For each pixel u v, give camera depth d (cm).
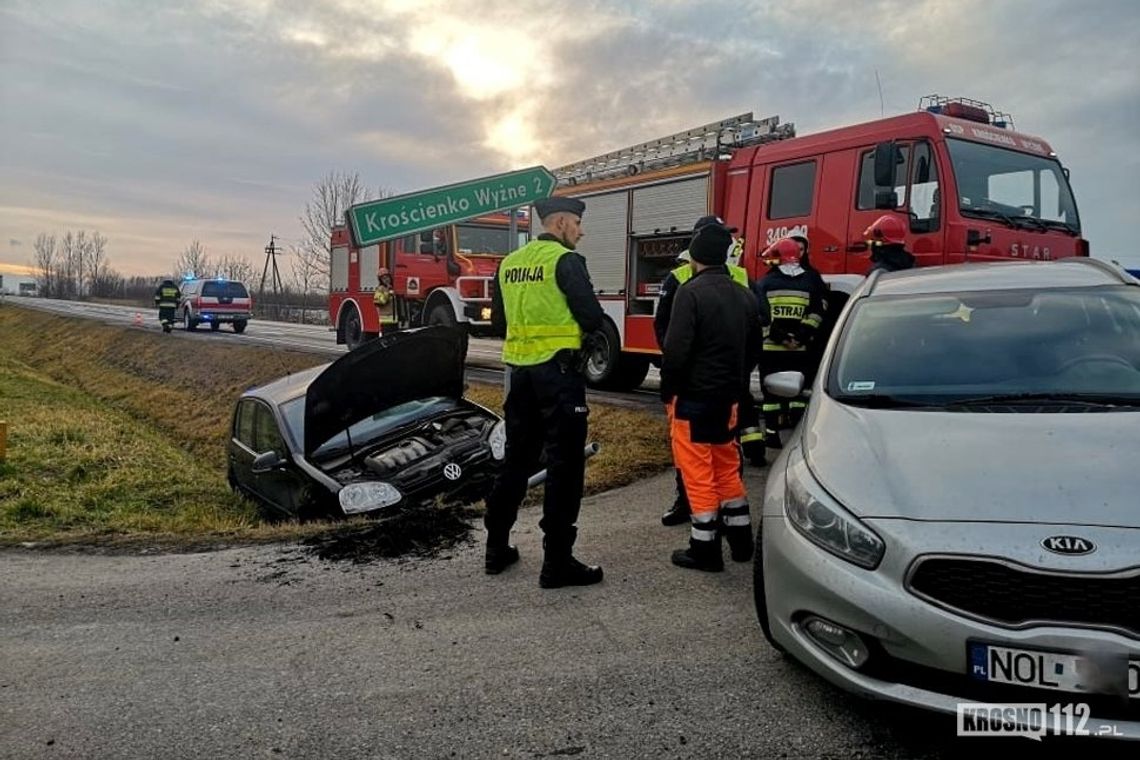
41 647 364
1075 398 333
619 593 411
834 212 806
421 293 1530
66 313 4072
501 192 696
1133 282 410
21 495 664
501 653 346
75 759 274
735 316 428
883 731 279
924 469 287
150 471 834
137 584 445
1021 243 748
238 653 353
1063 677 238
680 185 988
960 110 791
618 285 1084
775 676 318
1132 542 242
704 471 434
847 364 389
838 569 274
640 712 294
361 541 508
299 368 1638
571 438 419
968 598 251
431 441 710
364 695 312
